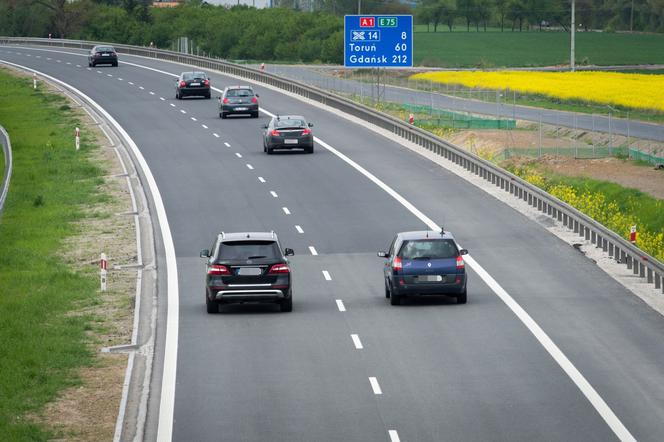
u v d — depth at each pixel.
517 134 188.62
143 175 142.62
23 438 50.28
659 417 52.88
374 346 67.88
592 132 187.88
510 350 66.50
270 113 199.25
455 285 77.62
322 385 59.47
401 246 78.50
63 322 75.25
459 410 54.41
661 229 123.88
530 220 112.06
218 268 75.94
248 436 51.03
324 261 96.06
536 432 50.75
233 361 65.12
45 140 178.25
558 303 79.44
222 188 132.25
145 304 81.56
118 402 57.31
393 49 185.12
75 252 103.06
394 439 50.00
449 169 142.75
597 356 64.94
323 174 140.00
